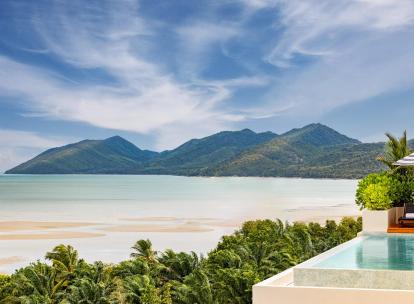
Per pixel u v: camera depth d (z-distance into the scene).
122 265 49.47
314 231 64.62
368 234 17.64
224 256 47.25
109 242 112.81
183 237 119.50
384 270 10.77
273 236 57.41
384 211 17.66
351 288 10.17
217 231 129.38
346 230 62.81
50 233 128.62
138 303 41.81
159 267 49.50
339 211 174.50
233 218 158.12
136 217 165.38
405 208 18.28
